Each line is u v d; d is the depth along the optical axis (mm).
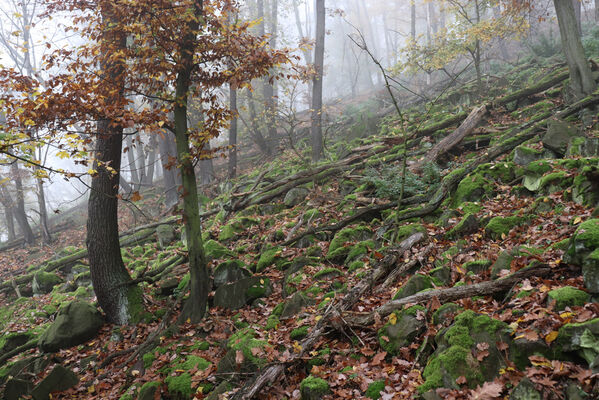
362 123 17328
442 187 8234
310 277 6887
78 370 6922
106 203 8133
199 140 6969
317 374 4320
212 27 6938
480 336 3580
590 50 15367
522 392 3020
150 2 6273
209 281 7684
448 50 15031
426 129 12852
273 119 20531
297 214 10648
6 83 6535
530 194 7227
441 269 5250
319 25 15625
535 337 3359
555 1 11133
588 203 5688
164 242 12547
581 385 2887
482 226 6641
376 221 8586
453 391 3307
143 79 7438
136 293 8297
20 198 19141
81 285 11586
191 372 5273
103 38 7219
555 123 8477
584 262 3711
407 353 4137
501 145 9195
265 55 6793
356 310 5172
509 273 4516
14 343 8719
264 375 4414
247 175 17344
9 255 18500
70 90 6379
